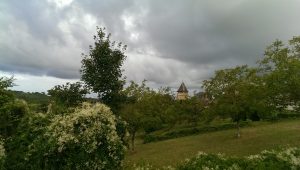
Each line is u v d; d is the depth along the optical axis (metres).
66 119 11.32
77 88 18.91
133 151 37.88
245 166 11.52
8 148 11.12
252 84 35.81
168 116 51.25
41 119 11.87
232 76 36.75
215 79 38.03
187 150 33.31
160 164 25.08
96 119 11.59
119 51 19.75
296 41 28.11
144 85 45.38
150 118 42.78
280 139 31.11
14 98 13.62
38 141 10.89
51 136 10.88
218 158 12.14
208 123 52.47
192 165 11.73
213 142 36.59
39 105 14.17
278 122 47.50
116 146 11.68
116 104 19.83
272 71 28.95
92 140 11.22
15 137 11.34
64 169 10.70
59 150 10.66
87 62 19.31
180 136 49.53
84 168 10.89
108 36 19.77
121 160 11.94
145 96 46.09
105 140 11.52
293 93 26.47
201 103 52.81
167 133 50.03
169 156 30.19
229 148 30.86
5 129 11.99
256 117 49.62
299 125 40.25
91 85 19.22
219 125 49.69
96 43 19.55
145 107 43.88
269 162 11.67
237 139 35.75
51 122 11.64
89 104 12.38
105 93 19.33
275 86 26.95
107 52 19.23
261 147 28.58
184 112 53.38
